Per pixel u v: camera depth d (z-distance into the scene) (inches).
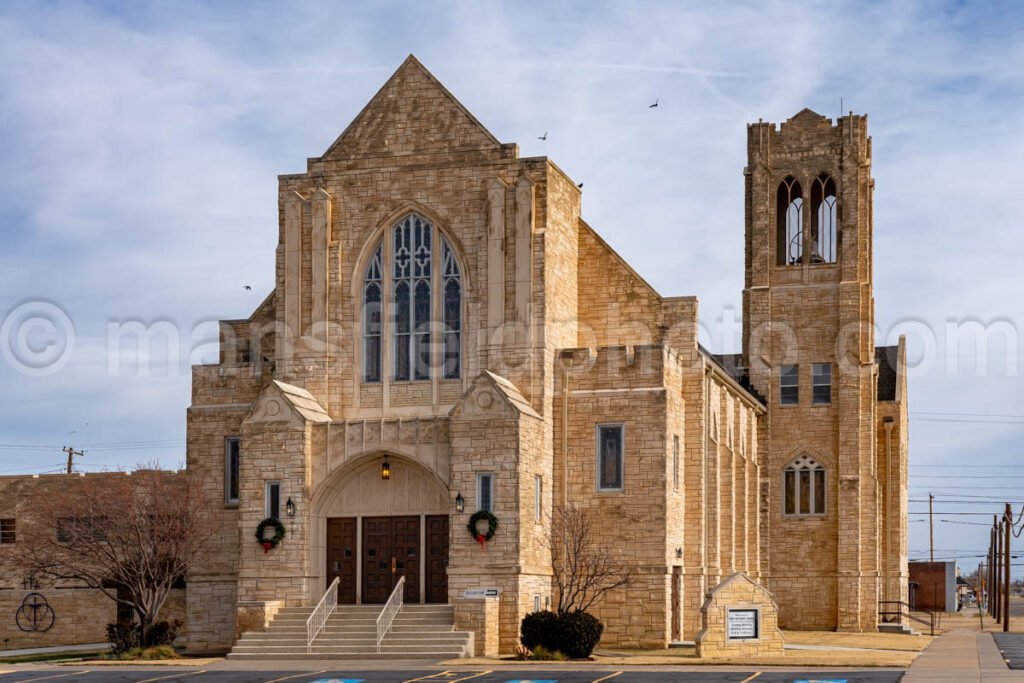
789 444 3112.7
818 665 1782.7
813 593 3043.8
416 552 2171.5
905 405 3518.7
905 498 3489.2
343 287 2314.2
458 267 2282.2
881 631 2972.4
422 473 2181.3
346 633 2027.6
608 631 2175.2
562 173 2346.2
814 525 3065.9
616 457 2214.6
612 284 2417.6
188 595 2303.2
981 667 1717.5
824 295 3161.9
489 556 2063.2
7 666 1957.4
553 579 2207.2
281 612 2108.8
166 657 2049.7
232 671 1804.9
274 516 2162.9
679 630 2246.6
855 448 3058.6
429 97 2333.9
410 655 1947.6
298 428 2170.3
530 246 2235.5
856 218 3171.8
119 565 2150.6
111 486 2386.8
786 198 3265.3
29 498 2637.8
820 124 3240.7
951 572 5226.4
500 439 2081.7
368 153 2342.5
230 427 2341.3
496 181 2261.3
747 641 1924.2
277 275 2345.0
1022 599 7701.8
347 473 2202.3
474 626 2012.8
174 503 2222.0
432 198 2298.2
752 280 3213.6
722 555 2571.4
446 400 2253.9
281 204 2358.5
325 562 2192.4
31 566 2353.6
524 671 1739.7
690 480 2337.6
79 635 2561.5
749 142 3282.5
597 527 2199.8
